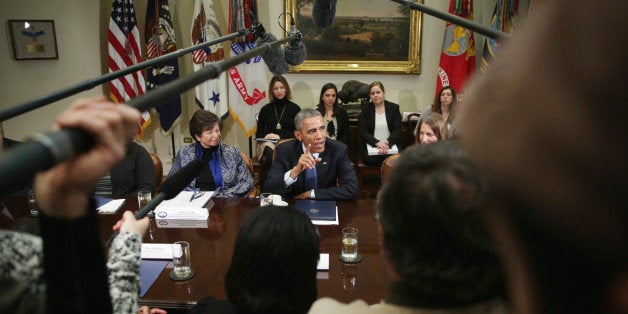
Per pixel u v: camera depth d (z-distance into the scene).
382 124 4.51
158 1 4.56
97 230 0.42
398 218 0.44
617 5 0.16
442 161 0.43
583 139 0.17
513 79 0.20
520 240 0.22
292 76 5.15
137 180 2.92
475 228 0.39
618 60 0.16
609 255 0.19
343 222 2.16
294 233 1.01
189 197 2.44
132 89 4.66
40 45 4.62
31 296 0.53
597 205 0.18
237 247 1.04
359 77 5.15
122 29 4.54
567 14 0.18
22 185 0.27
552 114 0.18
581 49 0.17
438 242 0.41
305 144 2.56
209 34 4.70
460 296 0.42
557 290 0.21
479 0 4.88
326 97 4.49
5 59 4.57
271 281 1.01
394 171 0.48
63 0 4.66
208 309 1.08
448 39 4.78
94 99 0.32
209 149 2.78
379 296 1.52
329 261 1.75
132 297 0.95
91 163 0.31
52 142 0.27
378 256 1.79
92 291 0.42
